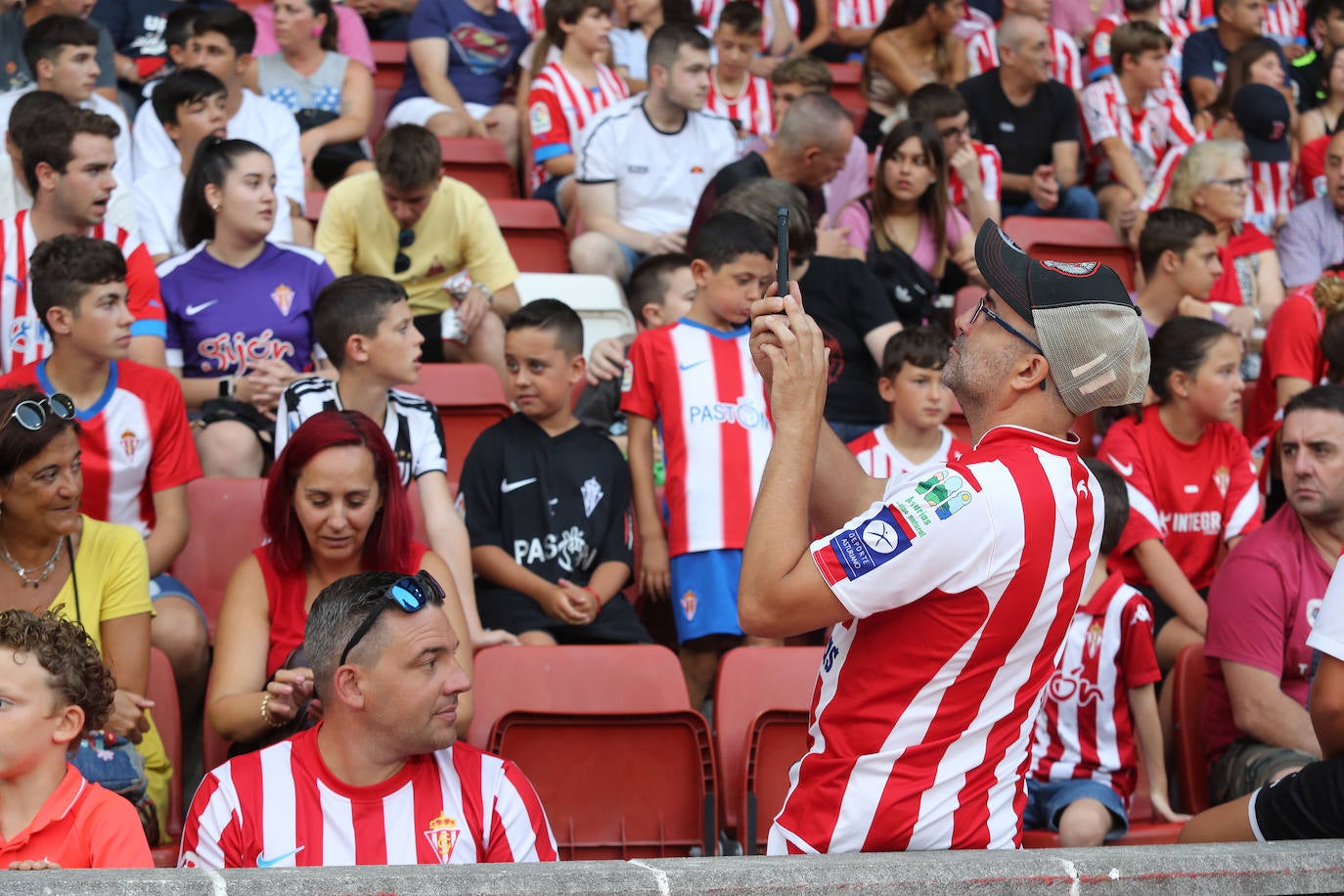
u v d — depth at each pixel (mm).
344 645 2570
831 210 6230
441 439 3998
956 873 1928
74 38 5383
